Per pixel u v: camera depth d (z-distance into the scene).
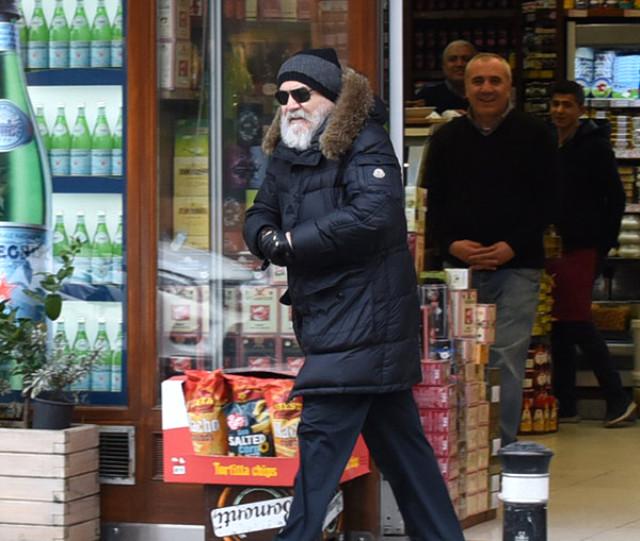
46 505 8.38
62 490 8.37
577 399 14.39
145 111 8.91
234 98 8.98
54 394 8.60
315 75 7.55
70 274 8.73
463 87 12.88
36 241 9.01
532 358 13.25
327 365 7.40
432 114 11.81
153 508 8.84
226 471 8.09
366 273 7.40
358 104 7.43
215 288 8.97
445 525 7.81
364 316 7.38
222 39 8.96
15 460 8.41
